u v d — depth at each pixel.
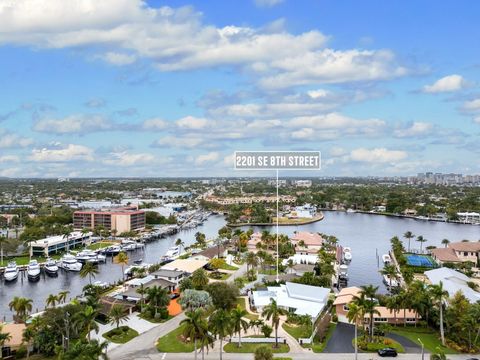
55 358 126.00
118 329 144.75
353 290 175.12
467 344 133.25
